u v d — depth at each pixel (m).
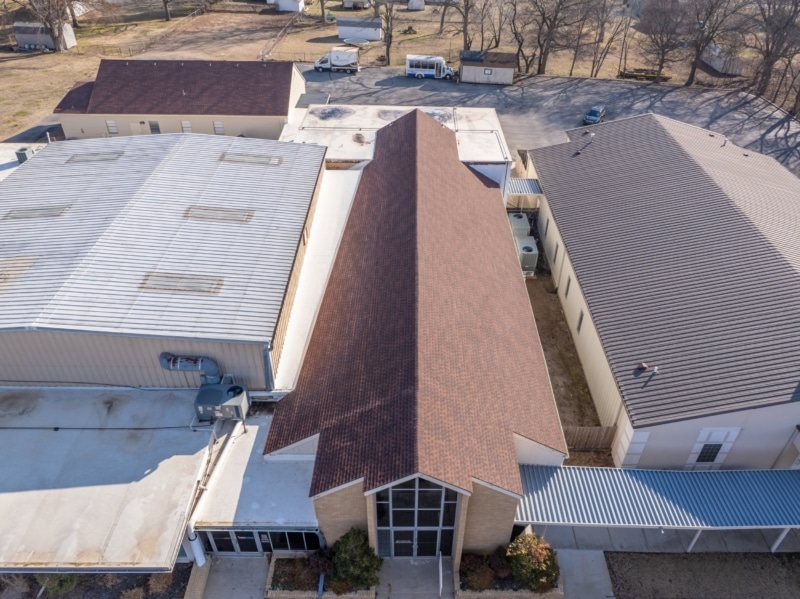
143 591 21.00
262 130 51.66
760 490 21.89
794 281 25.58
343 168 41.00
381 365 22.30
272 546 21.67
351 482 18.59
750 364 22.92
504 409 22.05
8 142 52.62
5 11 91.25
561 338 32.69
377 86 65.56
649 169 36.66
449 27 91.38
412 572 21.66
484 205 36.12
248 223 29.06
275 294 24.92
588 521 20.84
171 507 20.11
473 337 24.45
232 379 23.97
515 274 31.16
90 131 51.97
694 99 62.44
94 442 22.34
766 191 34.28
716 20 66.75
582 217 34.28
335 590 20.52
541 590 20.72
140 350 23.16
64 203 29.86
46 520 19.62
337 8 103.94
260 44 82.69
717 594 21.30
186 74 52.06
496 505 19.53
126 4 103.75
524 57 70.81
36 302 23.25
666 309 26.34
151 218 28.52
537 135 54.62
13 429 22.77
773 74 67.50
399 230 29.81
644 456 23.72
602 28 73.31
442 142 39.94
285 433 22.20
